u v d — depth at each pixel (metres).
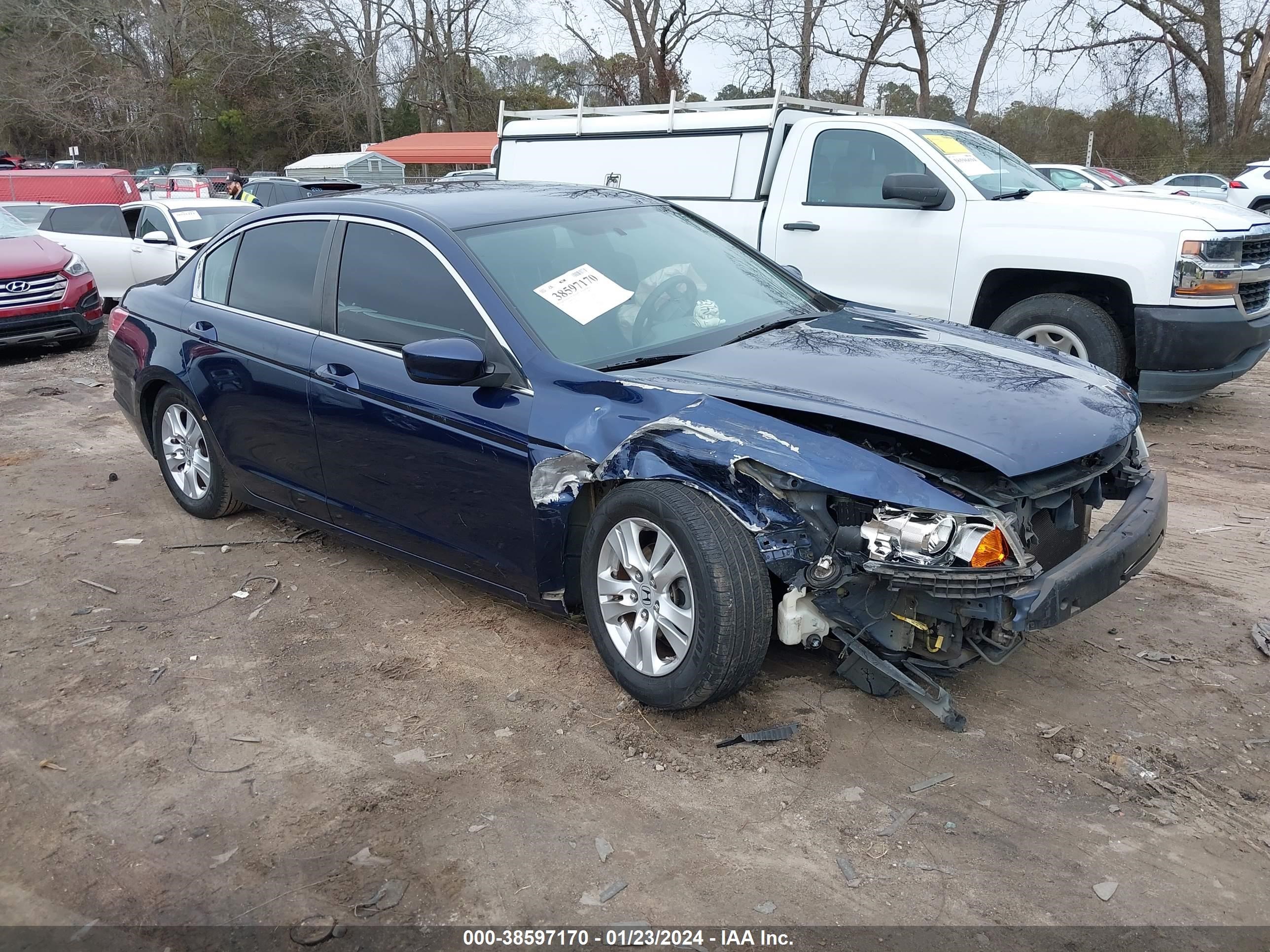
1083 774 3.11
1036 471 3.00
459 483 3.87
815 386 3.41
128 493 6.12
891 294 7.41
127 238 13.71
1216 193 23.30
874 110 8.95
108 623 4.35
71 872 2.82
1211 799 2.99
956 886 2.65
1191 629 4.04
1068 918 2.54
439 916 2.60
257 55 55.34
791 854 2.79
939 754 3.22
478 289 3.88
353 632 4.22
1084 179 17.45
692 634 3.21
